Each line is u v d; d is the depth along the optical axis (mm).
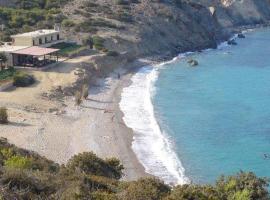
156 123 71188
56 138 60969
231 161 57594
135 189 23203
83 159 38875
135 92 89812
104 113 74812
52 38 108438
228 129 69375
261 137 66250
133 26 132500
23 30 117125
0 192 18312
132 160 56312
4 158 33000
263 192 30875
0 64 89750
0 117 63969
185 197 24562
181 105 81812
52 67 94188
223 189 31156
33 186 20359
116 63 109250
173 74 107000
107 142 61750
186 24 149875
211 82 99375
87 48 111938
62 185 21562
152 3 151000
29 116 68562
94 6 141500
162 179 51219
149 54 125438
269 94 89875
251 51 140250
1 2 136000
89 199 20016
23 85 82688
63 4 141125
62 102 78500
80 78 89938
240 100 85500
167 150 60312
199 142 63875
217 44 154125
